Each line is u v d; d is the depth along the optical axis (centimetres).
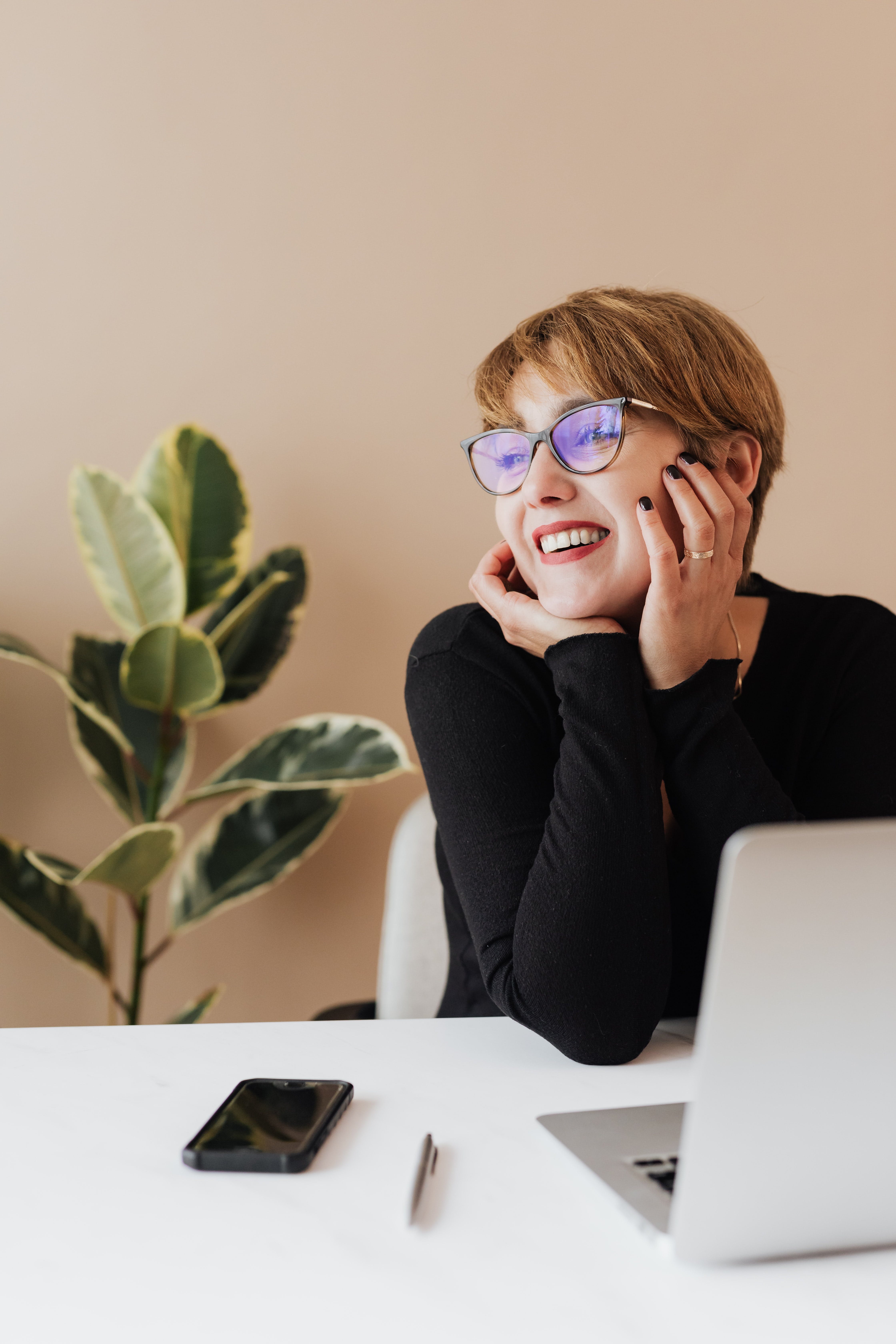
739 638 101
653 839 75
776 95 193
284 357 178
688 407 85
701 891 83
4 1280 40
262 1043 69
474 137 182
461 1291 40
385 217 180
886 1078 40
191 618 174
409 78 180
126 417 174
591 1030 67
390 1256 42
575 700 80
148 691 146
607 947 70
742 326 193
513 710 90
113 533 144
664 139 189
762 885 38
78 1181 49
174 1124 55
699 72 190
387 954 109
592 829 74
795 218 195
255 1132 52
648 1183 47
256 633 161
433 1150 51
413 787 186
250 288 177
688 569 83
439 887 110
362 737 151
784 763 98
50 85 170
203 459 151
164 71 173
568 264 186
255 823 160
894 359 200
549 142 184
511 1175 50
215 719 179
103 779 159
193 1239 44
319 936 183
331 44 177
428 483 183
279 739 155
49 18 169
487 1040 71
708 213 191
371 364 180
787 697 100
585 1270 41
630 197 188
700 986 89
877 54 196
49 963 173
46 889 152
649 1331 38
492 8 181
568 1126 54
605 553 87
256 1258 42
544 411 88
